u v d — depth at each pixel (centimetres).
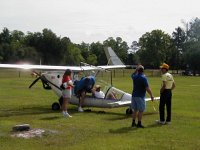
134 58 12481
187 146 991
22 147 953
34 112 1619
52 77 1755
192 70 8750
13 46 10706
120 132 1166
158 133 1159
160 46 10456
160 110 1332
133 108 1262
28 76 5459
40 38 11388
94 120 1398
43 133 1126
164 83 1310
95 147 962
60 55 11375
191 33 10519
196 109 1814
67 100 1480
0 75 5725
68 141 1027
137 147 973
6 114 1545
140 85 1247
